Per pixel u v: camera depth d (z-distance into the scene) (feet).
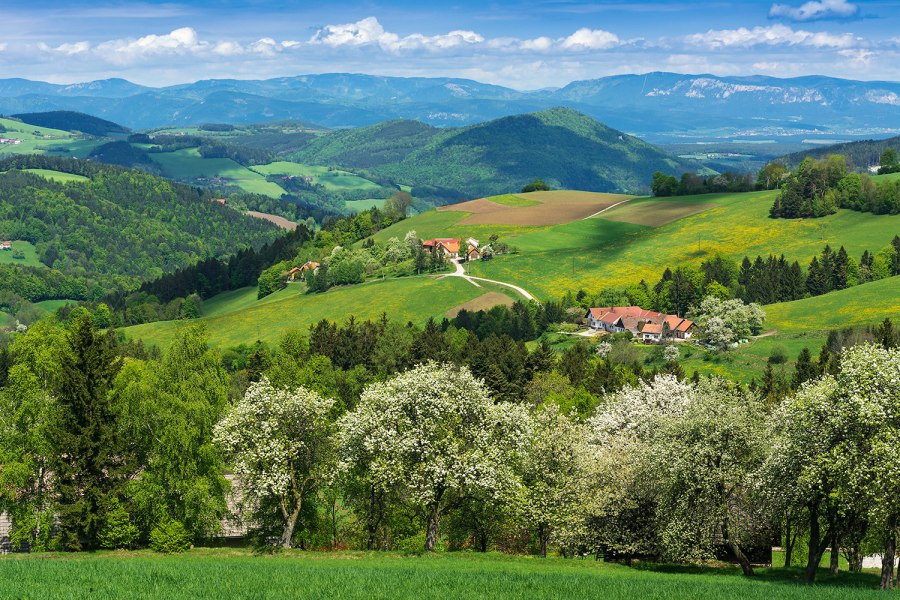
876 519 153.17
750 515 185.16
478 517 209.97
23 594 125.90
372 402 200.23
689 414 187.62
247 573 144.97
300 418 200.75
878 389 160.04
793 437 167.22
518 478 199.21
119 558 175.63
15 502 199.41
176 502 203.00
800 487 161.58
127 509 202.80
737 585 148.87
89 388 204.03
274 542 206.69
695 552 182.19
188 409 203.51
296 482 204.03
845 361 165.78
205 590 131.23
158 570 146.41
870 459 155.02
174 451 200.64
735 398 188.44
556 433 206.80
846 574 181.78
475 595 132.57
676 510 182.60
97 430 201.36
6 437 202.69
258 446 194.29
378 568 158.30
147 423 208.13
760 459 179.01
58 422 200.03
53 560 161.07
